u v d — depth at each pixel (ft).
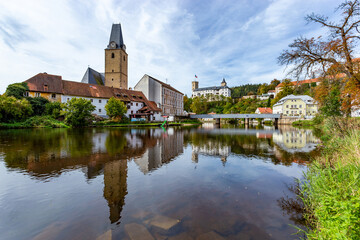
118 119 137.90
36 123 100.27
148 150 37.24
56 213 13.08
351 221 8.00
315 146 44.68
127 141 49.52
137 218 12.42
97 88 153.17
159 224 11.67
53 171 22.82
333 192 10.43
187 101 356.18
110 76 181.47
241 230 11.16
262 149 40.55
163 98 192.03
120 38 184.44
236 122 263.29
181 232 10.85
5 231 11.02
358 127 36.60
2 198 15.47
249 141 54.03
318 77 36.99
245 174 22.62
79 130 85.76
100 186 18.19
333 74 34.99
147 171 23.34
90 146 40.47
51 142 45.68
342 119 43.68
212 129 112.57
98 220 12.17
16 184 18.54
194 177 21.29
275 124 184.03
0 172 22.27
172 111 218.38
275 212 13.43
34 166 24.89
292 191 17.42
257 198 15.79
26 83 118.32
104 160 28.53
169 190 17.34
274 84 397.60
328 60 33.76
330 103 53.78
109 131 81.92
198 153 35.63
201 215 12.85
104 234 10.62
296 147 43.06
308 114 193.67
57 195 16.07
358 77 32.76
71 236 10.47
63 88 134.62
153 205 14.30
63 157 30.12
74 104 110.42
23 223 11.87
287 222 12.16
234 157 32.35
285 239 10.37
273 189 17.88
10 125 91.76
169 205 14.32
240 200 15.37
